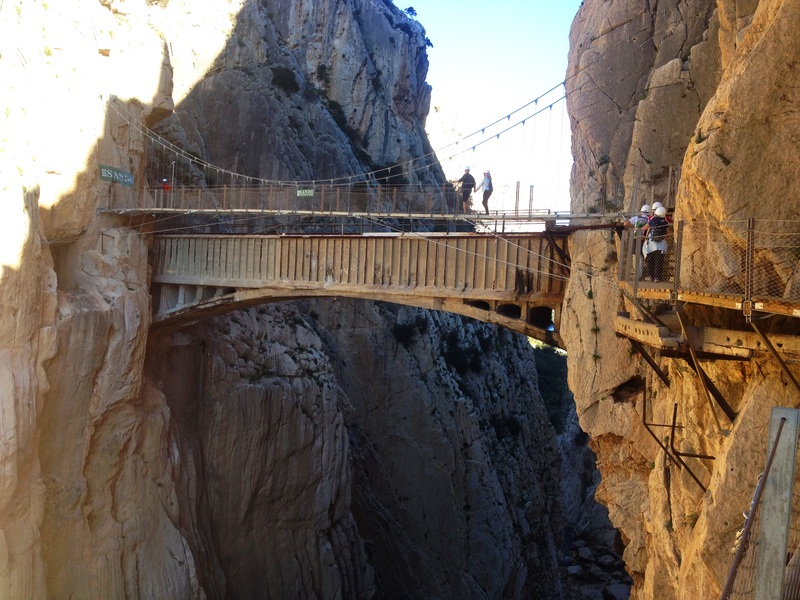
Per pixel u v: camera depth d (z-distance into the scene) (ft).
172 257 104.42
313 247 93.66
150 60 101.60
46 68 85.05
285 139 172.55
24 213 75.61
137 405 98.73
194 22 166.81
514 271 79.61
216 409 115.24
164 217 103.14
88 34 91.30
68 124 87.71
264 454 119.44
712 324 42.24
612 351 66.80
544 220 70.59
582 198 77.00
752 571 28.25
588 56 75.92
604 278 68.03
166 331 110.93
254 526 118.21
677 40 69.36
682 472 47.52
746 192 36.81
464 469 167.32
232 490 115.34
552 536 202.90
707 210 39.50
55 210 87.25
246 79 169.68
